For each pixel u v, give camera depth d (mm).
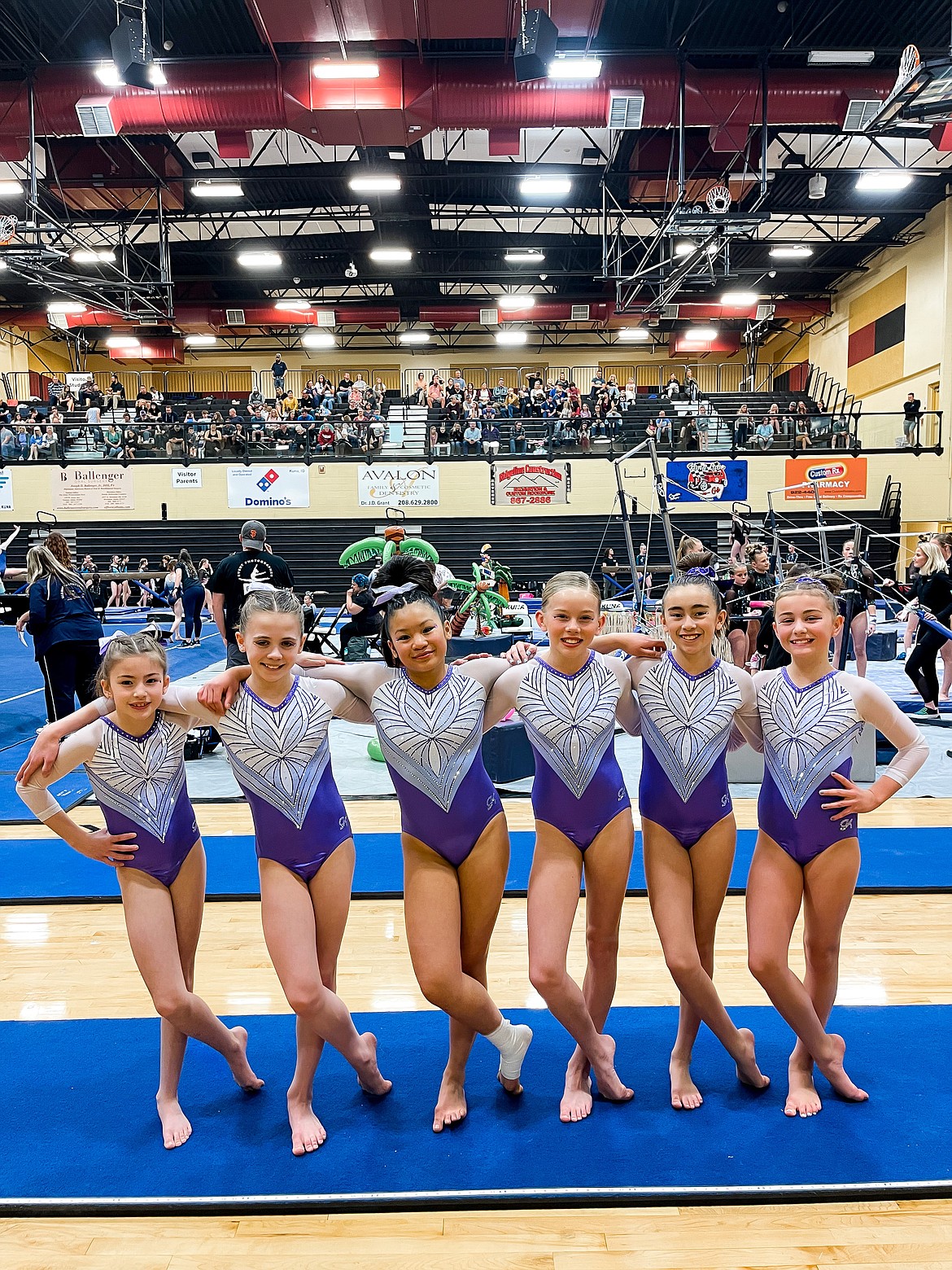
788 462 17359
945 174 15766
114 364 26828
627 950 3074
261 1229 1774
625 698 2223
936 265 17438
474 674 2191
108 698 2117
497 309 22234
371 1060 2191
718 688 2168
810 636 2139
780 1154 1951
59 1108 2188
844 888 2123
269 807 2037
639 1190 1821
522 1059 2174
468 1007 2002
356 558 7621
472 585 7996
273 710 2049
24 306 20703
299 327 25312
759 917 2113
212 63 10680
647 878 2205
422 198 16984
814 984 2211
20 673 9141
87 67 10969
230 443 17891
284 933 1981
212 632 13289
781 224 18594
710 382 26656
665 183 14695
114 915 3410
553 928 2039
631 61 11109
